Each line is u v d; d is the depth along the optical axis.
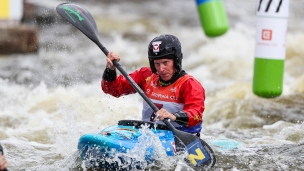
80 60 56.72
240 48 58.56
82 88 41.19
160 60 22.05
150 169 21.08
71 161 22.14
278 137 27.66
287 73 48.69
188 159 21.42
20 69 49.94
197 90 22.28
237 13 90.69
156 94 22.95
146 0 108.06
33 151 25.11
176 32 79.38
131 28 82.25
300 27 73.44
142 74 23.84
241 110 34.22
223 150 24.45
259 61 29.56
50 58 56.59
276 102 35.75
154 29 82.06
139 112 32.88
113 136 21.45
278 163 22.62
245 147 25.20
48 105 34.75
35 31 57.97
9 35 56.44
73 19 24.98
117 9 97.62
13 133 28.16
